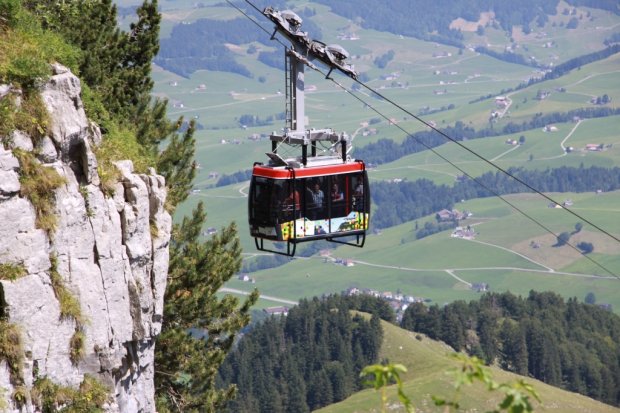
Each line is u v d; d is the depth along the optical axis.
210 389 44.22
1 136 23.88
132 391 28.86
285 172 43.94
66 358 24.30
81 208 25.56
